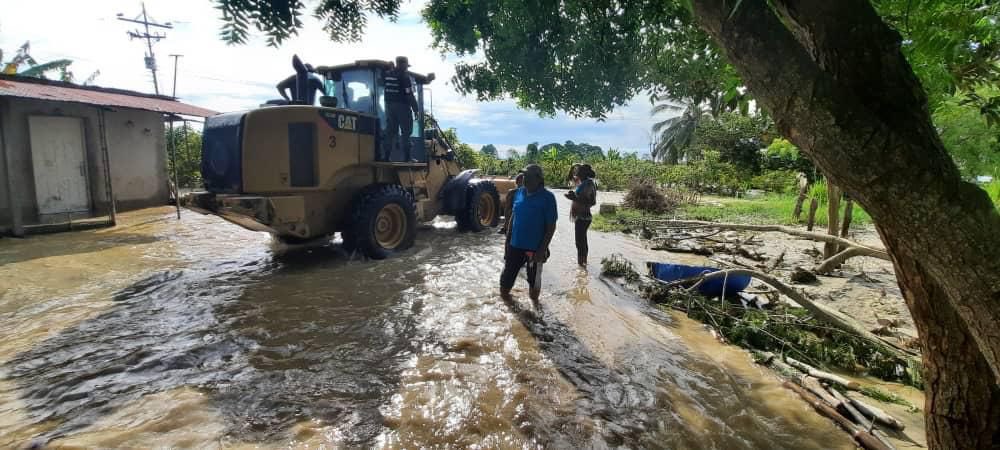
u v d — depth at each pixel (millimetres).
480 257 6492
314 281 5223
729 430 2621
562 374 3180
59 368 3109
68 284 5008
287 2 1026
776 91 868
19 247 6754
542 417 2650
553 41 2277
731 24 892
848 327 3830
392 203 6578
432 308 4379
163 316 4094
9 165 7570
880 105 857
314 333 3758
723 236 9211
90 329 3787
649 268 5559
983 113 1888
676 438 2525
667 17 1972
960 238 825
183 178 16000
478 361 3318
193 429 2459
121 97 9867
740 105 2033
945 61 1585
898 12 1496
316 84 6609
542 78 2377
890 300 5129
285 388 2898
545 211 4555
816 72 822
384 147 6816
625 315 4414
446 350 3488
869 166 823
